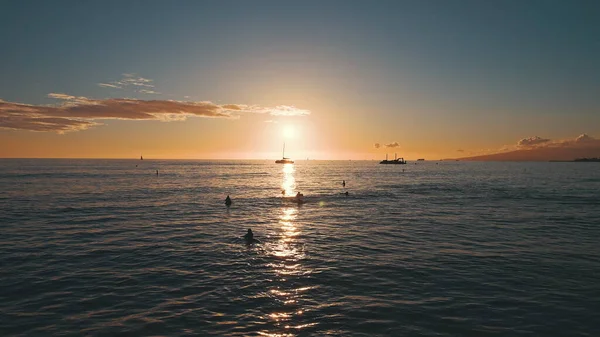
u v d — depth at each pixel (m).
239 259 18.50
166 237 23.81
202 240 22.98
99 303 12.77
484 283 14.81
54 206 38.81
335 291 13.94
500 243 22.14
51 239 22.89
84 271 16.38
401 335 10.49
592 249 20.56
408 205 42.19
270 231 26.16
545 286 14.48
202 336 10.43
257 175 117.69
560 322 11.33
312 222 30.25
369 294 13.62
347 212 36.38
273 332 10.66
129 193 54.16
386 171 166.75
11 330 10.76
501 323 11.25
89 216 32.47
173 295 13.53
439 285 14.59
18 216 32.12
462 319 11.52
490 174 136.88
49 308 12.34
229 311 12.11
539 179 99.94
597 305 12.62
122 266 17.19
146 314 11.87
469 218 32.25
